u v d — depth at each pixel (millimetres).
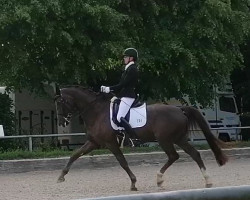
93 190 12438
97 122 12188
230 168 17234
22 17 17312
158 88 22391
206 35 20578
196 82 21953
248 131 28969
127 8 20359
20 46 19031
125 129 11961
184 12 21484
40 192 12312
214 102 27797
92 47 19594
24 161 17172
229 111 28500
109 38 19672
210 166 17922
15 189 13062
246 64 29016
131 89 12141
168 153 12258
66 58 19969
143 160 18469
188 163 18859
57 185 13633
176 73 21297
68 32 18859
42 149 20250
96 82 22719
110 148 12172
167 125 12008
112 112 12062
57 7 17953
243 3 22812
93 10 18328
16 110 24750
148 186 12992
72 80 20203
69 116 12461
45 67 20359
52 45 19594
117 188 12727
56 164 17516
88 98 12305
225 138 28234
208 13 20578
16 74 19984
